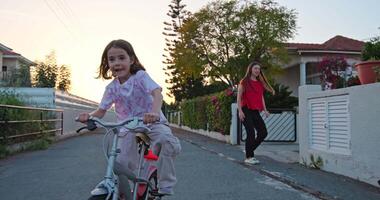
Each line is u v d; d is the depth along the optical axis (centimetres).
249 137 864
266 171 768
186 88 5331
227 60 3872
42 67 3162
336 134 745
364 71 713
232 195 591
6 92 1565
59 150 1255
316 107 816
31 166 902
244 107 866
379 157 617
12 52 4303
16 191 642
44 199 586
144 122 341
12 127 1177
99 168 847
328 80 1521
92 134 2297
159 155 415
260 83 879
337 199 552
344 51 2992
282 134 1384
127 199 344
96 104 3688
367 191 596
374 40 1000
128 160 388
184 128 2817
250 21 3791
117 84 404
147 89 389
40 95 1877
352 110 689
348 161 702
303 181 669
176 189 630
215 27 3875
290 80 3644
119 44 384
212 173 764
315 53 3081
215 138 1717
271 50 3716
